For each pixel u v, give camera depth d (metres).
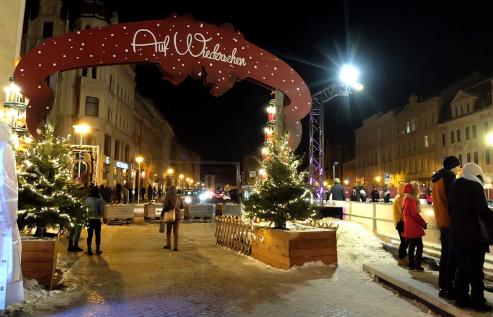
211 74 11.05
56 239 7.62
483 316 5.54
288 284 7.96
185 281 8.20
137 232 17.30
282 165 10.72
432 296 6.45
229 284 7.95
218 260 10.51
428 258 9.41
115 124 48.53
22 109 8.94
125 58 10.40
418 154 63.59
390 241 12.53
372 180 80.62
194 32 10.89
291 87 12.40
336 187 19.22
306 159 23.81
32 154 8.40
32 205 7.92
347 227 13.59
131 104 57.62
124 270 9.23
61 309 6.29
